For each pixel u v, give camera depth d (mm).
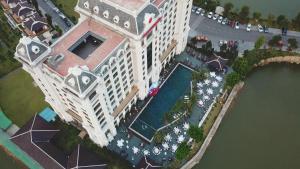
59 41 129125
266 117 164000
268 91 174625
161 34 151125
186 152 140875
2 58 185000
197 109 162375
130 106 159875
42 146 145375
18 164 152125
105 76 125688
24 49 116562
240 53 183625
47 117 161250
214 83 169000
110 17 128625
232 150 154125
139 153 149750
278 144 155125
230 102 168000
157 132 153000
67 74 117625
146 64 146500
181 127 156750
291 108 167000
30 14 197750
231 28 195250
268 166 148750
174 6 149625
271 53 181875
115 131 154000
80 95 112812
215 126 159375
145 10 126312
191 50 185125
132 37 126062
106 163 142750
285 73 182500
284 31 190125
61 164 140500
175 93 168000
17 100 170125
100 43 132625
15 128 160750
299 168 147625
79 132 156500
